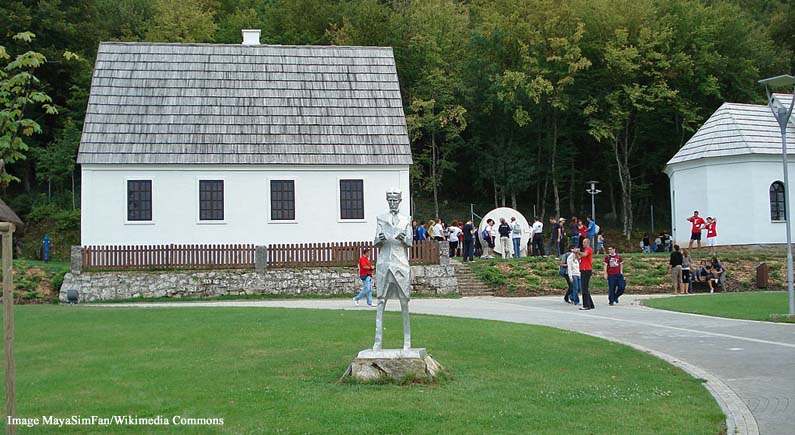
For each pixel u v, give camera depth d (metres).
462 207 67.50
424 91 63.72
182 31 65.62
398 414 11.29
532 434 10.41
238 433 10.52
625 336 19.91
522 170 62.78
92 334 18.83
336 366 14.89
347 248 36.22
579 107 63.66
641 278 37.50
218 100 41.19
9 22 54.56
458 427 10.71
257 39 46.00
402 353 13.62
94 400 12.40
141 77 41.25
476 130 66.00
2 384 13.64
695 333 20.50
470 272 37.59
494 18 62.56
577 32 58.34
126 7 67.75
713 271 36.38
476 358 15.84
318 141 40.50
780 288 37.25
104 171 38.03
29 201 56.19
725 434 10.58
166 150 38.78
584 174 70.38
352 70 43.88
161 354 16.17
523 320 23.39
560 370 14.84
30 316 22.75
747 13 74.31
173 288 34.50
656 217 69.00
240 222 39.28
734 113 46.00
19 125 14.62
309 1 67.69
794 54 69.94
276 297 34.84
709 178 45.16
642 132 66.38
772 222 43.88
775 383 13.92
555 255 42.69
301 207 39.84
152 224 38.38
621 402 12.30
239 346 17.05
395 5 70.56
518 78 57.28
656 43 59.09
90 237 37.72
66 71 59.88
